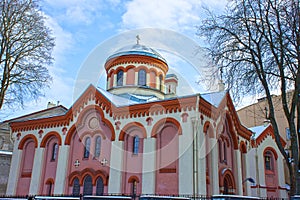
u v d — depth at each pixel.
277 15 13.30
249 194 22.48
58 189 20.08
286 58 13.27
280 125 30.92
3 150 29.84
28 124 23.61
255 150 25.30
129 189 17.81
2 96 16.27
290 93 16.64
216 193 17.62
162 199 6.71
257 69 13.36
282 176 26.16
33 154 22.97
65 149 21.02
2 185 27.75
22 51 17.09
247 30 13.70
